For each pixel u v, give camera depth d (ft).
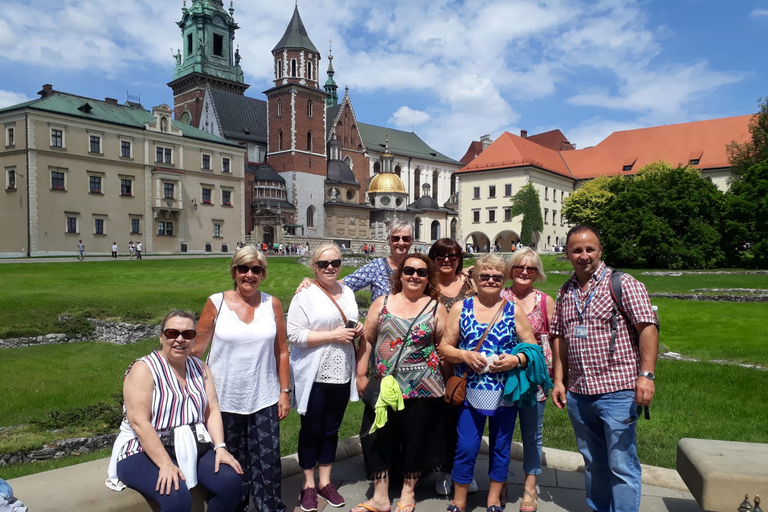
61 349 59.72
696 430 28.30
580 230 16.53
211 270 140.36
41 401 40.24
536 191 254.27
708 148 261.24
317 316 18.30
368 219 301.63
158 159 213.46
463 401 17.53
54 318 67.97
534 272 19.71
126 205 204.33
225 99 289.33
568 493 19.84
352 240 285.84
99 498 14.51
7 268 127.13
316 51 284.20
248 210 263.70
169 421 15.29
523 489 20.29
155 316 68.23
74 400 40.60
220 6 314.14
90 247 194.59
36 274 118.32
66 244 188.75
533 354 16.74
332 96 401.49
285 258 191.52
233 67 319.47
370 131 358.64
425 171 362.12
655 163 239.30
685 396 35.01
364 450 18.49
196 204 225.15
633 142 285.84
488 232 269.64
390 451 18.29
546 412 31.71
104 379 47.29
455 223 345.72
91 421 34.68
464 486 17.54
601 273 16.51
